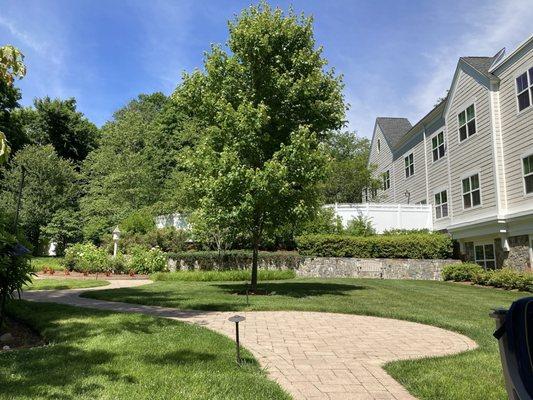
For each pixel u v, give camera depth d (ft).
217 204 40.45
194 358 17.34
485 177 61.11
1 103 103.65
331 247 70.85
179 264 73.92
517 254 55.57
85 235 98.68
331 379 15.99
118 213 99.19
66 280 57.72
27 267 23.91
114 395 12.94
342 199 108.27
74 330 22.29
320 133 45.80
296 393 14.48
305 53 43.29
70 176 102.01
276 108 43.65
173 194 93.04
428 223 81.97
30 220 93.61
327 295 40.98
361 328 25.77
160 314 29.12
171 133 128.57
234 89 43.60
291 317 29.09
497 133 58.80
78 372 15.08
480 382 15.30
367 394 14.48
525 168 53.62
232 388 13.92
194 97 44.83
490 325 26.05
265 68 42.88
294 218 43.70
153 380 14.42
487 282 53.21
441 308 33.12
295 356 19.17
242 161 41.75
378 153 113.39
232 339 21.31
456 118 69.92
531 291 46.19
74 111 138.72
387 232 79.15
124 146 115.14
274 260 70.85
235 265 71.00
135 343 19.39
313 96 43.11
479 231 61.82
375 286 50.96
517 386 8.68
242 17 44.09
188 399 12.85
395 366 17.26
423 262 67.92
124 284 55.57
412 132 89.45
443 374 16.25
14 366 15.67
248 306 32.48
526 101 53.62
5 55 15.51
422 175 85.56
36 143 123.65
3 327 24.47
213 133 42.27
